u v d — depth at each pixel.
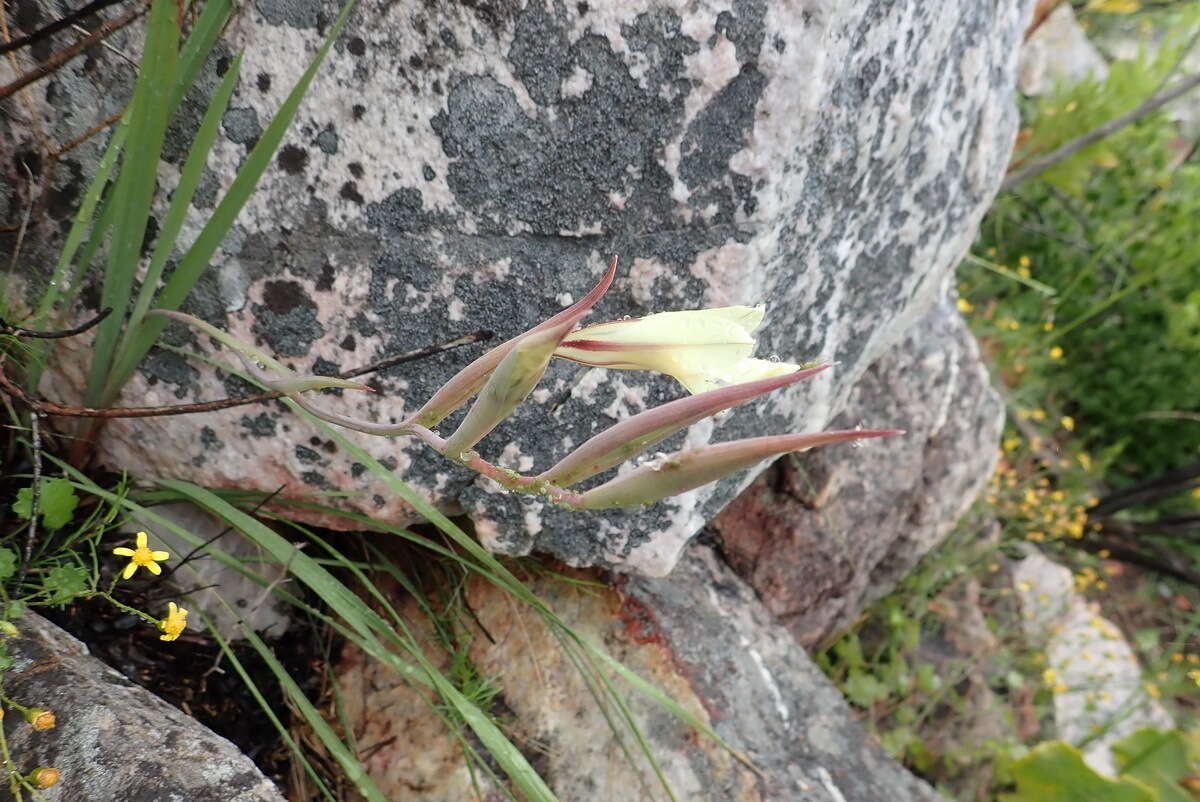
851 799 0.59
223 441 0.52
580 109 0.48
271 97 0.47
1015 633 0.99
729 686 0.61
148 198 0.46
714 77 0.48
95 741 0.43
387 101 0.47
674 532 0.56
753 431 0.58
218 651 0.55
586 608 0.61
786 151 0.49
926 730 0.88
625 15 0.47
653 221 0.50
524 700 0.59
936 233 0.63
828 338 0.59
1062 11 1.48
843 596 0.80
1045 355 1.28
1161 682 1.11
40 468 0.47
